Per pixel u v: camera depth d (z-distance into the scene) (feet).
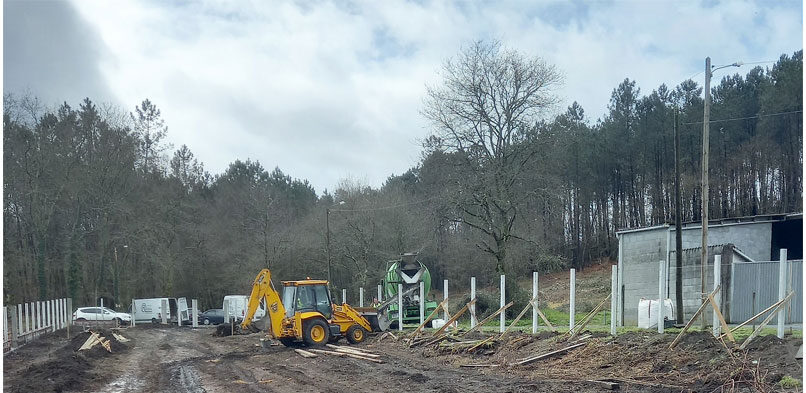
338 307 74.54
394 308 91.20
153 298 157.07
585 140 173.27
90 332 83.76
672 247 84.94
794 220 83.35
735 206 152.15
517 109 107.96
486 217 107.76
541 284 173.17
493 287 137.59
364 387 41.45
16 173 114.62
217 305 179.22
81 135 128.77
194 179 182.09
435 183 119.96
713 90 160.56
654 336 48.19
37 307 86.58
